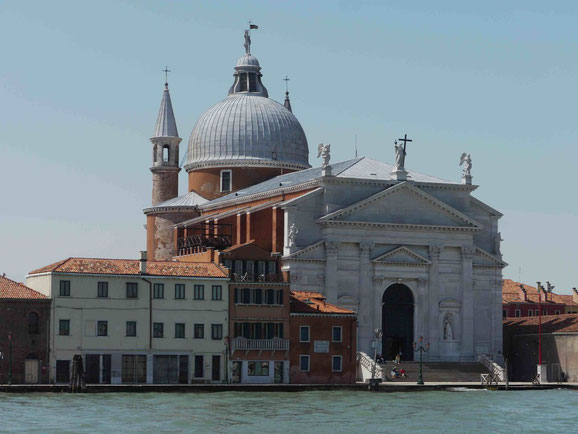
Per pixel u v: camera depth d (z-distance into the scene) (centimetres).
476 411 12512
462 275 18175
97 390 14038
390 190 17700
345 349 16100
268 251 17525
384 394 14588
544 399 14000
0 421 11162
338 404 13050
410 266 17838
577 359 17362
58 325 14938
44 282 15125
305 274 17312
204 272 15662
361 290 17562
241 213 18312
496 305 18462
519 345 18588
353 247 17588
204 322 15550
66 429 10725
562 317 18650
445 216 18112
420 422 11550
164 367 15362
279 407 12612
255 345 15725
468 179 18450
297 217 17450
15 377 14725
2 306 14725
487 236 18612
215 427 10988
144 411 12038
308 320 15975
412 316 17938
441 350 17988
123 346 15175
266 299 15812
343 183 17638
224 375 15600
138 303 15275
